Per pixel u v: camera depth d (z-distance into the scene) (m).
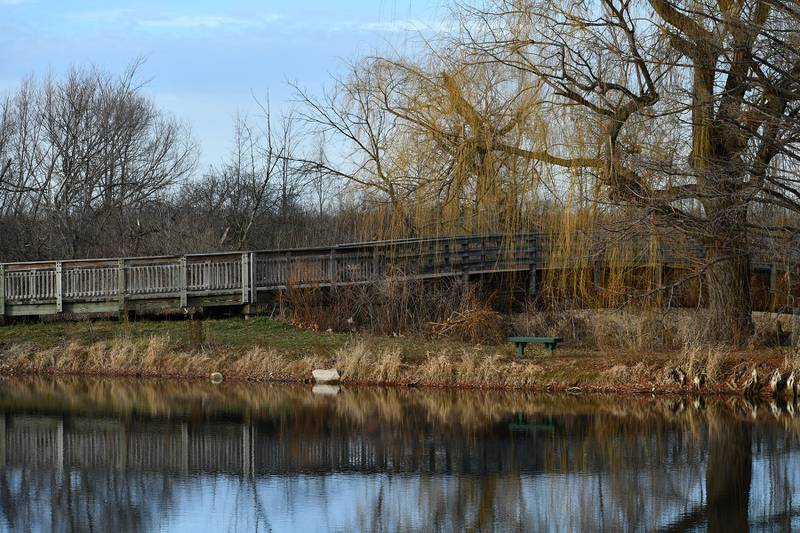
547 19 21.27
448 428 19.02
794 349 22.86
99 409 21.44
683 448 17.12
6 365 27.09
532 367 23.59
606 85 20.61
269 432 18.81
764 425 18.98
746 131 18.69
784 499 13.95
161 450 17.36
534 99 21.88
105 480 15.29
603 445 17.39
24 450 17.39
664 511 13.43
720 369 22.53
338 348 26.48
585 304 26.27
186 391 23.89
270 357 25.86
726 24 18.81
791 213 21.14
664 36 20.14
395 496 14.17
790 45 18.11
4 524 12.95
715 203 20.08
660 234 21.09
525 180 22.78
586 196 21.62
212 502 13.98
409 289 28.67
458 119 23.33
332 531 12.55
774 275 27.84
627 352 24.33
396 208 26.03
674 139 20.61
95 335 28.47
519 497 14.16
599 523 12.83
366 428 19.11
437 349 25.70
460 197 24.45
